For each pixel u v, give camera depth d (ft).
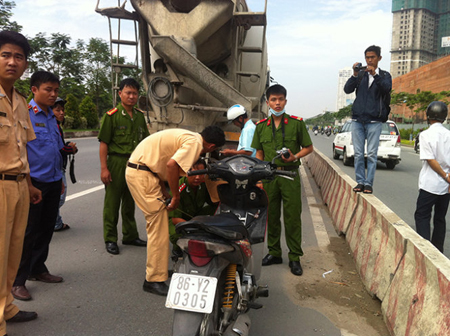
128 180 11.54
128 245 16.28
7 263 9.31
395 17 445.37
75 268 13.67
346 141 47.62
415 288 9.03
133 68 26.00
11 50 8.72
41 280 12.42
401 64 444.14
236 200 10.18
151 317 10.46
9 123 8.87
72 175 14.23
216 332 7.65
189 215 12.37
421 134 13.94
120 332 9.68
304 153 13.37
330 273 13.85
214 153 16.75
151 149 11.37
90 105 133.08
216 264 7.81
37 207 11.39
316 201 26.76
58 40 139.95
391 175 40.55
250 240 9.30
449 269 8.01
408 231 10.69
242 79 26.32
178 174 10.53
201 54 25.73
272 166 9.89
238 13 23.90
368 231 13.94
